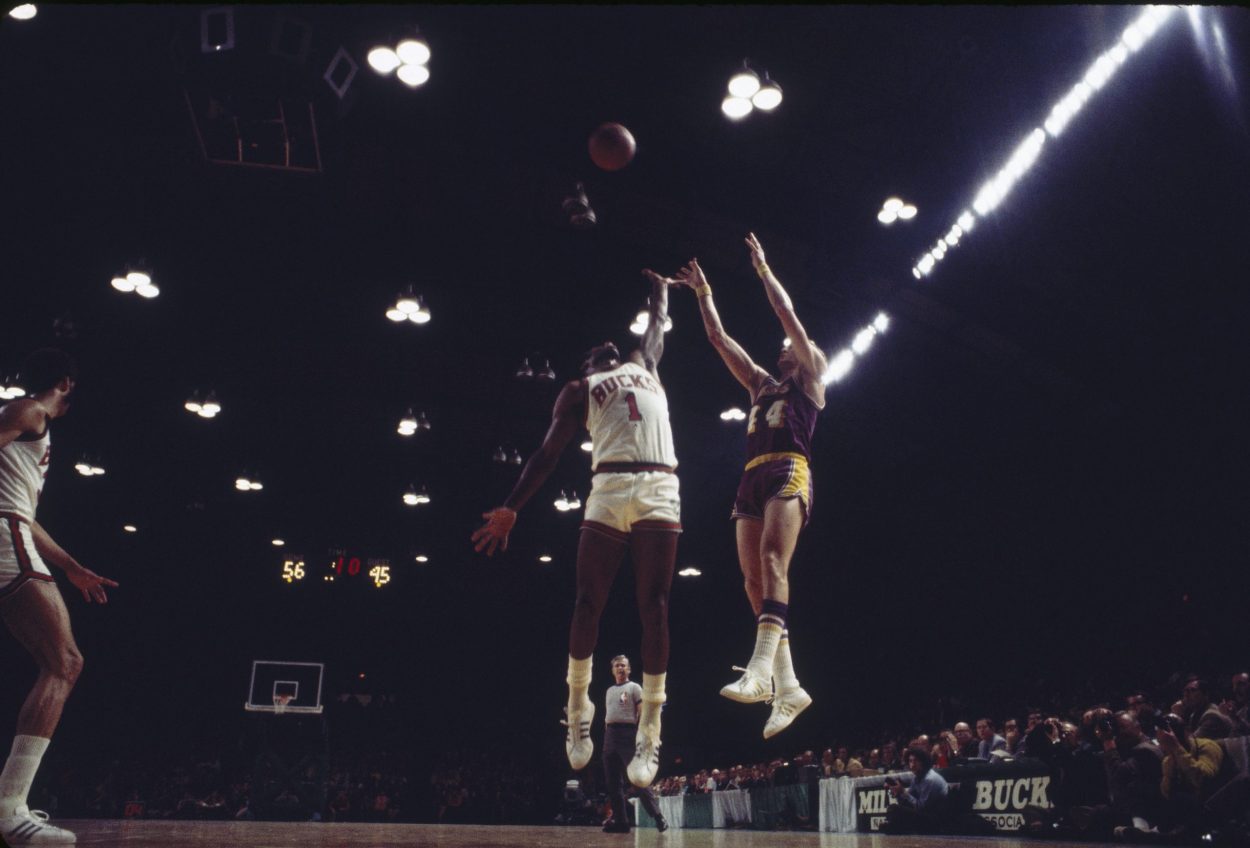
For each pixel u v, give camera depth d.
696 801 13.37
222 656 24.66
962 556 16.98
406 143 12.49
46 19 10.32
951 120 11.92
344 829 5.34
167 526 22.55
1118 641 13.41
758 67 10.52
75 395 17.64
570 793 17.03
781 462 3.60
